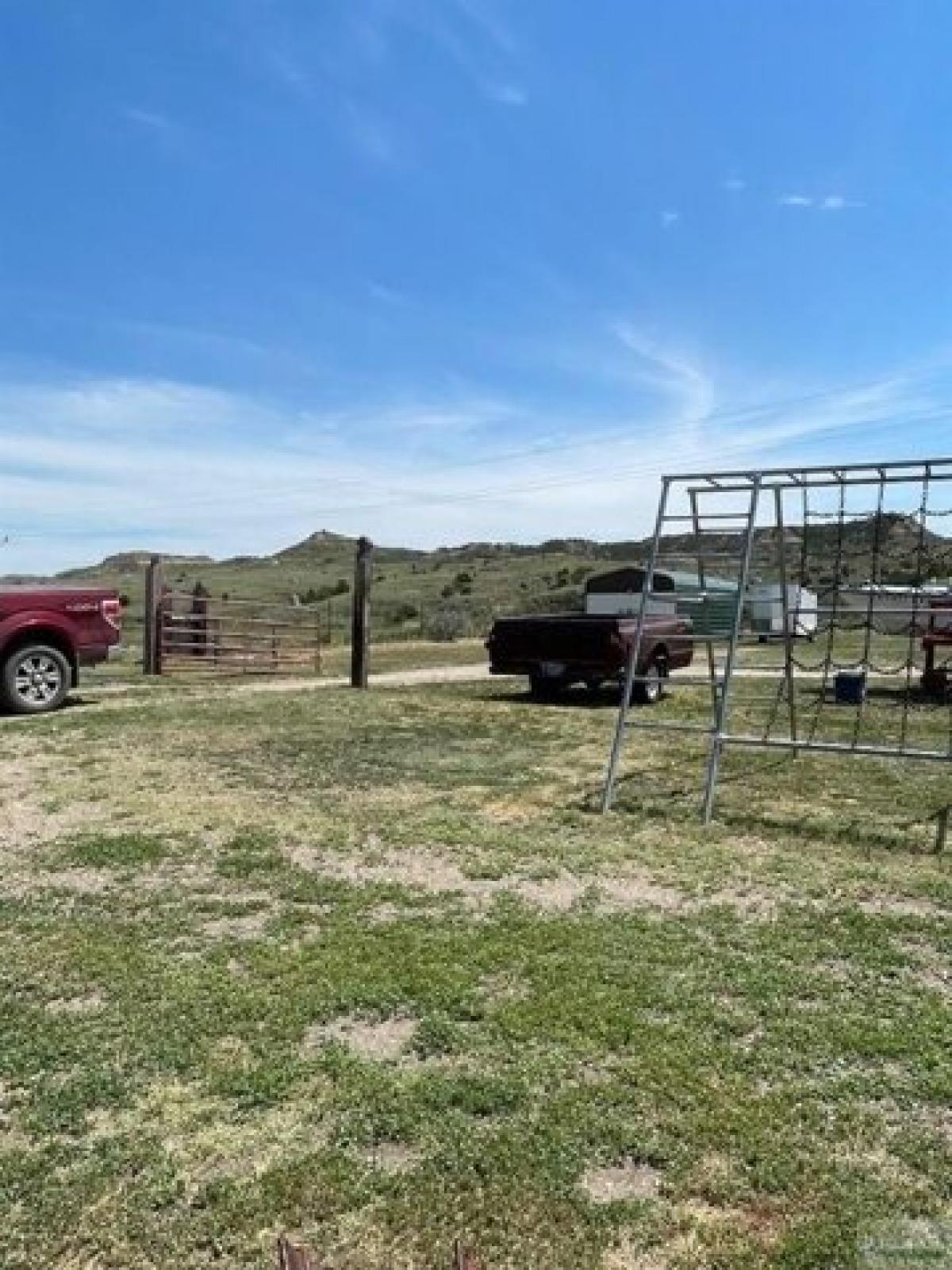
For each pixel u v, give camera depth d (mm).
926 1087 3375
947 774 8742
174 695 13430
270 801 7375
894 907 5168
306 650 19969
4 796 7500
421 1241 2650
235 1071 3500
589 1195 2822
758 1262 2545
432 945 4598
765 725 11367
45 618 11539
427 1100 3299
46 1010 4000
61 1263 2592
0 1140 3131
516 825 6801
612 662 12875
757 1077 3453
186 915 5059
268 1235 2682
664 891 5422
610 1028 3783
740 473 7691
